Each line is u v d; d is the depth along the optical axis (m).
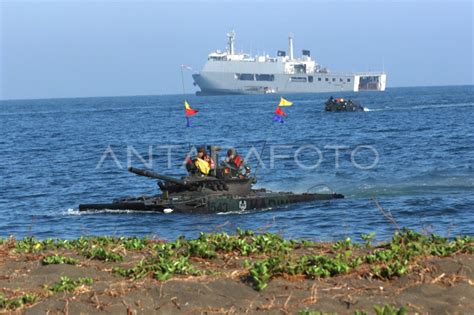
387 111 128.75
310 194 31.34
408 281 11.91
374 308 10.45
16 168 51.31
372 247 14.48
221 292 11.75
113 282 12.35
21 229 27.02
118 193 38.09
